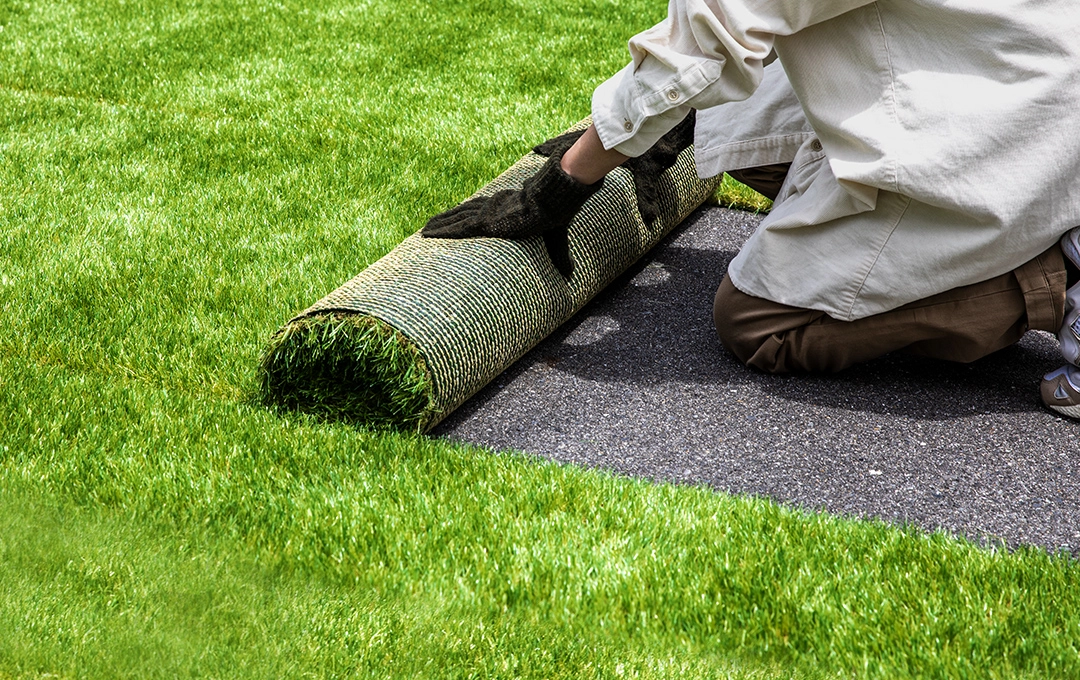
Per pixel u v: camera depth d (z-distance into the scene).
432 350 2.47
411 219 3.69
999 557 2.12
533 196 2.73
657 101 2.30
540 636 1.93
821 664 1.88
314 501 2.27
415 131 4.45
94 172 3.96
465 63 5.27
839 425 2.66
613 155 2.49
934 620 1.96
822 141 2.49
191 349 2.87
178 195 3.82
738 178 3.28
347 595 2.02
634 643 1.92
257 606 1.97
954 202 2.32
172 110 4.59
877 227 2.48
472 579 2.06
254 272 3.29
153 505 2.25
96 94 4.73
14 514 2.18
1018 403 2.75
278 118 4.53
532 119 4.61
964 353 2.66
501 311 2.68
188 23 5.64
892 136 2.32
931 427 2.65
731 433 2.63
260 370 2.62
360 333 2.47
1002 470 2.48
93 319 3.01
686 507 2.29
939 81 2.30
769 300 2.73
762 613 1.98
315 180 3.96
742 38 2.20
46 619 1.90
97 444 2.44
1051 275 2.48
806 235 2.61
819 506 2.37
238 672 1.82
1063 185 2.33
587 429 2.65
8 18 5.60
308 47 5.39
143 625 1.91
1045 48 2.23
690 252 3.66
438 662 1.86
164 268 3.30
